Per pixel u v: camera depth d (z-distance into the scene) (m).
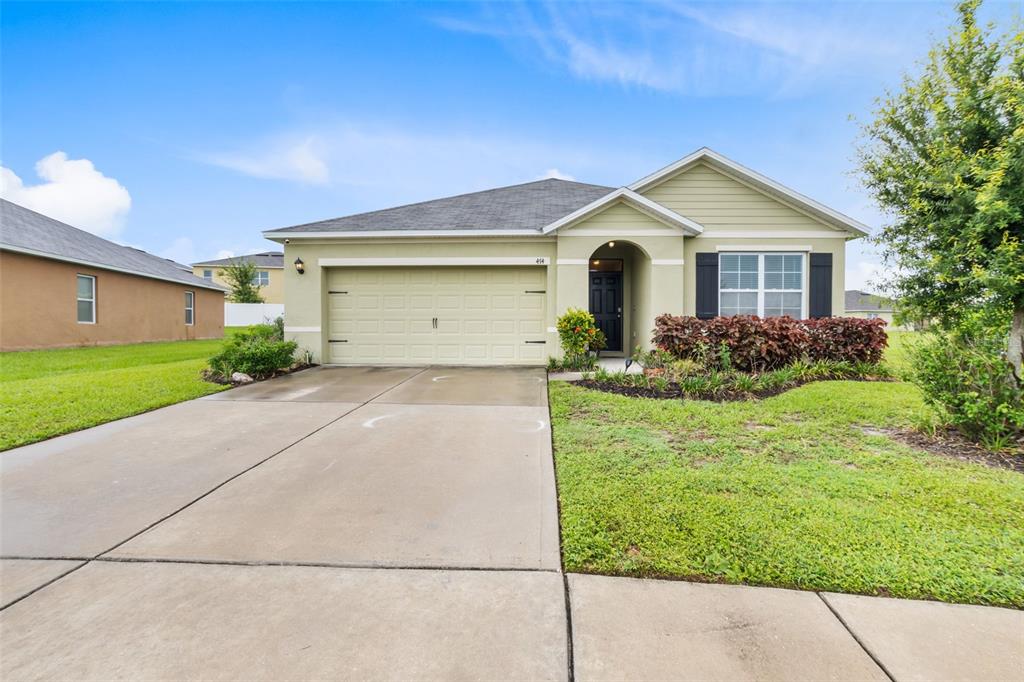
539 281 10.20
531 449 4.43
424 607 2.14
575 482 3.50
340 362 10.48
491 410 5.98
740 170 9.87
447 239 10.07
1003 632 1.97
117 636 1.96
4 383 7.38
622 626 2.01
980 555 2.49
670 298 9.56
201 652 1.87
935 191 4.25
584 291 9.69
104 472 3.85
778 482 3.47
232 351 8.51
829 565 2.41
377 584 2.32
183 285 18.94
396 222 10.49
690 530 2.76
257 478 3.73
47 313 13.15
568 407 5.94
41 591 2.27
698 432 4.84
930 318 4.65
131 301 16.17
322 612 2.12
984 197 3.76
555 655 1.85
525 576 2.39
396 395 6.94
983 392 4.23
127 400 6.26
